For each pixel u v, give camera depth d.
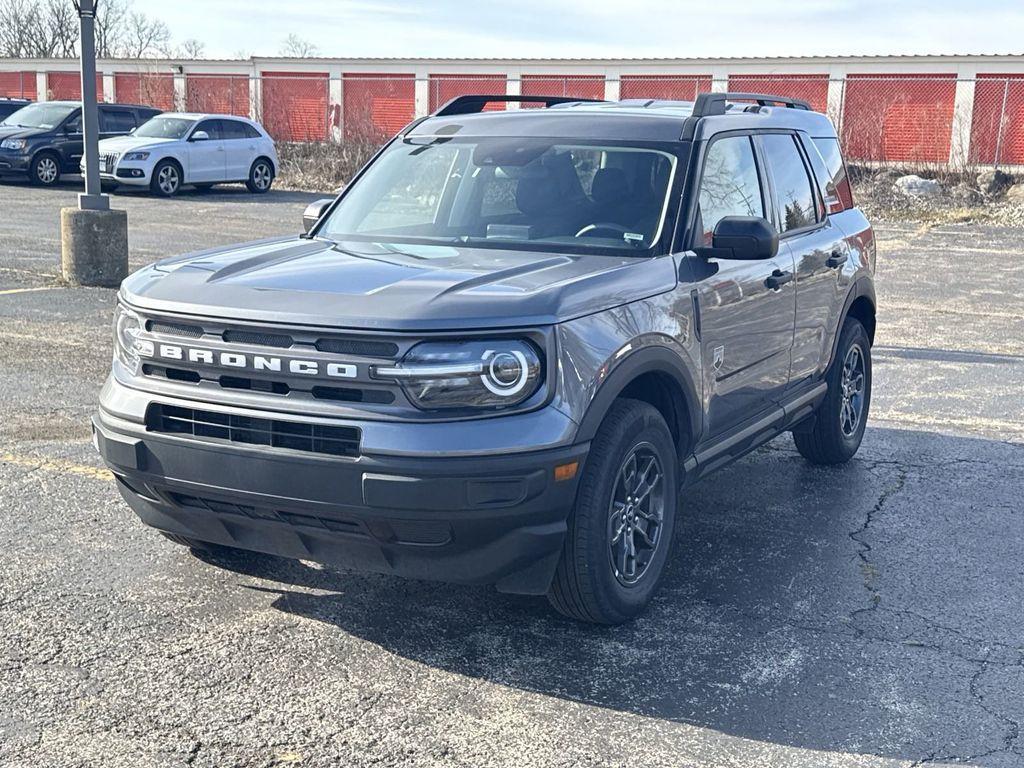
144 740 3.47
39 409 7.38
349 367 3.77
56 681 3.83
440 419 3.73
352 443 3.79
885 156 30.20
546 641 4.25
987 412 7.99
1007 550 5.33
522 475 3.75
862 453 6.99
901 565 5.12
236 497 3.95
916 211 23.23
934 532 5.57
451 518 3.72
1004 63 30.17
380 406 3.77
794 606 4.63
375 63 37.34
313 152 31.48
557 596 4.20
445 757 3.41
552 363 3.84
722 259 4.90
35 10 72.06
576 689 3.88
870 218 22.52
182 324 4.07
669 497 4.56
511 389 3.78
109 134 26.12
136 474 4.16
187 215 20.48
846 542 5.41
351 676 3.93
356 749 3.45
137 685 3.82
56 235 16.80
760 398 5.45
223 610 4.45
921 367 9.42
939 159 29.36
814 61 32.72
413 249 4.79
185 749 3.43
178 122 25.05
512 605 4.58
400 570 3.95
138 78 40.66
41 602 4.46
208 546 4.82
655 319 4.35
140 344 4.16
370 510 3.74
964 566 5.12
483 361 3.74
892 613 4.57
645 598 4.43
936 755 3.50
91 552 4.99
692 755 3.47
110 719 3.59
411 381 3.72
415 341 3.73
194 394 4.01
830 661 4.13
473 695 3.82
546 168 5.11
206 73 39.06
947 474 6.55
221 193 25.94
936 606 4.66
